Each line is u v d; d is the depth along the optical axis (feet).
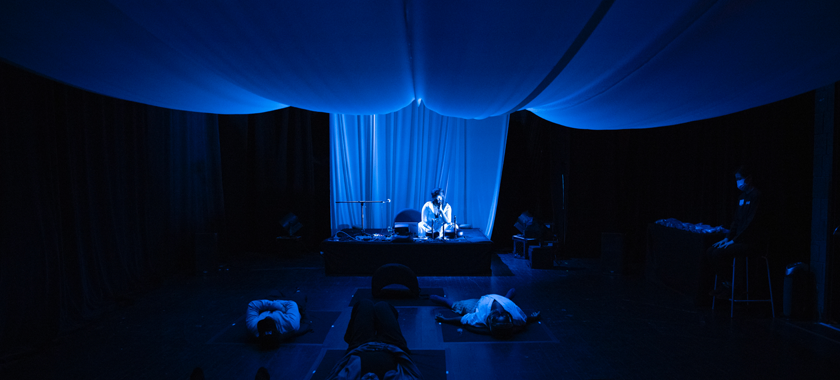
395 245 23.03
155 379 11.22
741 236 15.74
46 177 14.28
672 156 25.82
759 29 8.40
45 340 13.56
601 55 10.18
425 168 29.84
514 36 8.99
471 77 11.89
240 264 25.71
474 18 8.20
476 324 14.74
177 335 14.29
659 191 26.91
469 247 23.04
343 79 12.18
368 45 9.64
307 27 8.57
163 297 18.81
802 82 11.18
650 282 21.83
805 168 16.47
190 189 24.47
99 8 7.91
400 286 18.80
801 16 7.81
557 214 28.84
